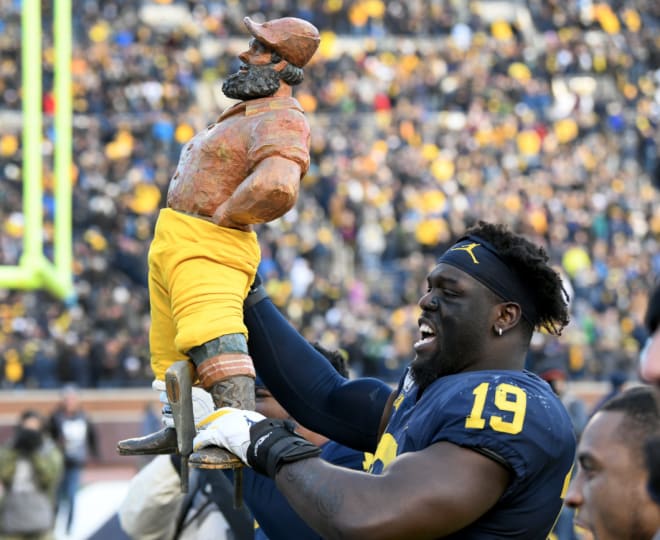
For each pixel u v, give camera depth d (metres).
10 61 35.09
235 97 3.79
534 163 35.50
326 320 28.05
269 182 3.57
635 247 31.95
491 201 33.19
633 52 41.50
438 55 39.94
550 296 3.72
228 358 3.59
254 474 4.70
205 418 3.63
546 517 3.56
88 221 30.12
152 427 18.91
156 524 5.42
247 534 5.40
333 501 3.38
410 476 3.39
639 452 2.91
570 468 3.62
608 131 37.28
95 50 36.78
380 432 4.22
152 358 3.89
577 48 41.09
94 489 19.64
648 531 2.90
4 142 32.00
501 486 3.45
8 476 11.84
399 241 31.72
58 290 16.33
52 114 31.95
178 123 34.34
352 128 36.28
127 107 35.12
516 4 43.97
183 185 3.74
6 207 29.73
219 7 41.59
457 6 42.81
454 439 3.45
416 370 3.75
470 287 3.68
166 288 3.73
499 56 40.59
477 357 3.69
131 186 31.30
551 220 32.47
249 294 4.23
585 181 34.59
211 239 3.66
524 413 3.49
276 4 41.56
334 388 4.29
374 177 33.38
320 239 30.64
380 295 29.62
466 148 35.62
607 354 26.81
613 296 29.73
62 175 16.36
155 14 41.06
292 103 3.74
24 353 26.19
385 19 41.75
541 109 38.25
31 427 12.69
